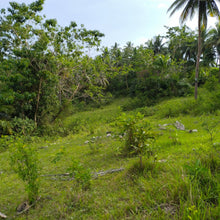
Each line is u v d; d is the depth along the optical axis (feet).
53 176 15.20
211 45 87.45
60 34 56.70
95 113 86.94
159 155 15.47
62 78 58.13
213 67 108.68
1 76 41.39
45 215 9.82
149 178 11.44
